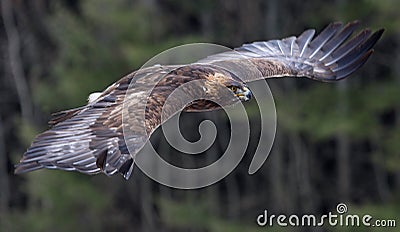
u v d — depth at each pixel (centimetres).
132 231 6325
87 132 1596
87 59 5588
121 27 5328
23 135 5956
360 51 2256
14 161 6519
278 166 6178
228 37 6072
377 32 2259
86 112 1642
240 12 6100
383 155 5862
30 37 6669
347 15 5269
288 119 5303
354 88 5503
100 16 5341
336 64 2238
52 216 5988
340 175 6278
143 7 5456
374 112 5584
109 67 5556
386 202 6100
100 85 5478
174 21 6019
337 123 5256
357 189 6362
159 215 6359
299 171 6231
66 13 5778
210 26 6034
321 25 5900
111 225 6216
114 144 1591
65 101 5678
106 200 5834
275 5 6019
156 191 6341
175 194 6100
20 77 6700
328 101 5394
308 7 5975
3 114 6862
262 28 6088
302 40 2280
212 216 5772
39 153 1547
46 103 5712
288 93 5578
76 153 1562
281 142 6188
